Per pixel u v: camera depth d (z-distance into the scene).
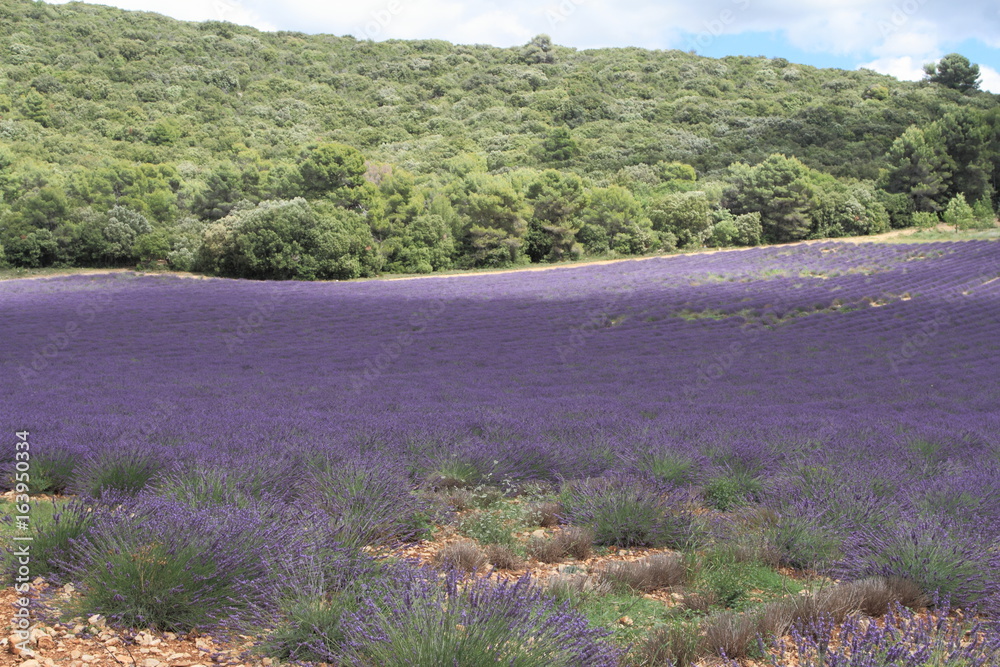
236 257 55.03
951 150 73.38
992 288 38.00
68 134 77.44
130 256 59.03
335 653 3.17
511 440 9.31
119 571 3.60
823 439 9.60
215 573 3.74
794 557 5.16
